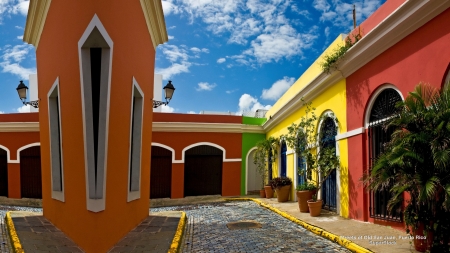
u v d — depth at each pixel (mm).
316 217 8711
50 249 5512
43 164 8492
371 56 7375
